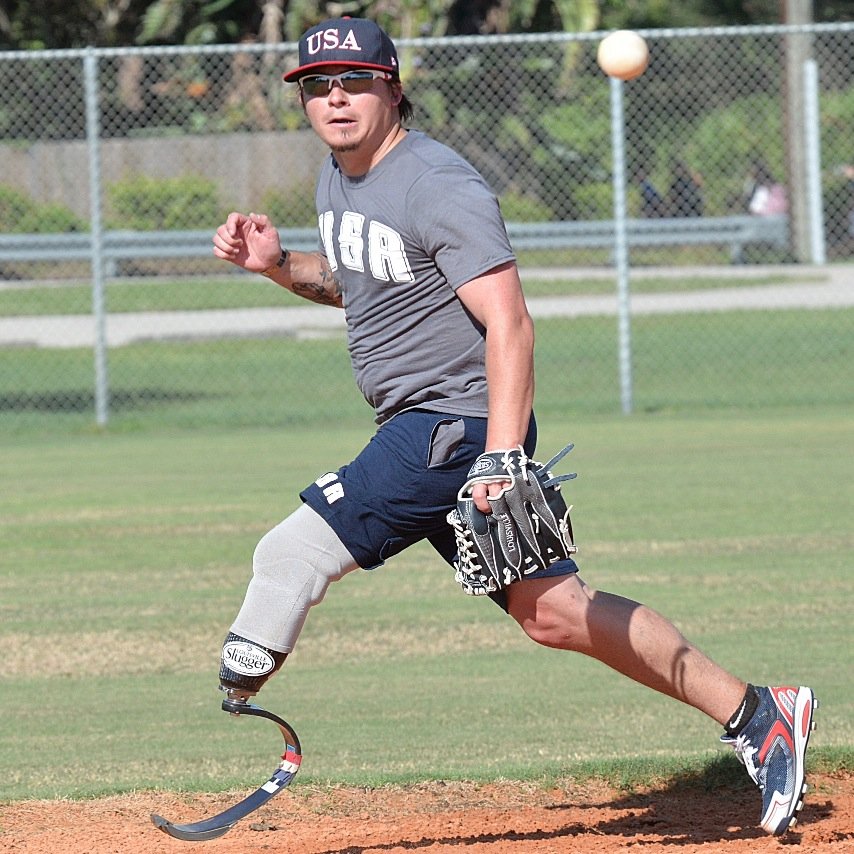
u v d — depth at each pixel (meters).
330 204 14.24
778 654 22.52
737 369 57.78
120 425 49.31
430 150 13.76
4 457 44.50
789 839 14.80
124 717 20.38
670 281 75.62
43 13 97.75
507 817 15.99
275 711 20.52
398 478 13.77
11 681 22.23
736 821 15.74
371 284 13.98
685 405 51.12
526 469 13.20
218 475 40.44
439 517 14.03
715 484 37.38
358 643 24.22
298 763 14.75
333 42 13.53
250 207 86.56
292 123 90.25
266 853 14.80
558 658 23.30
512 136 85.00
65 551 31.36
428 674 22.38
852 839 14.84
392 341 14.02
